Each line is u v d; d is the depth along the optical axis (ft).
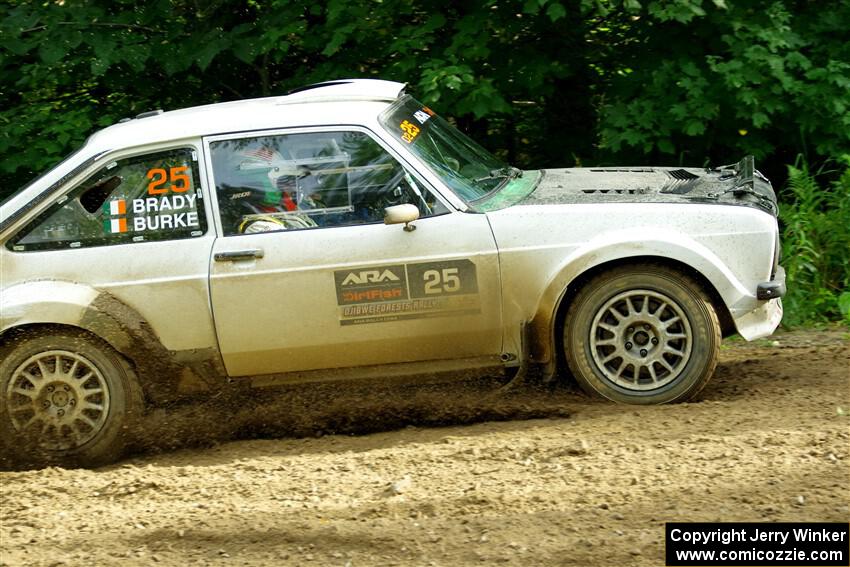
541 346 50.70
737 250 49.83
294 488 43.88
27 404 51.34
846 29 77.15
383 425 53.21
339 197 51.13
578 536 36.35
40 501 44.98
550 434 47.91
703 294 50.01
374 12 78.64
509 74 79.41
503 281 50.08
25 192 51.98
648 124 75.56
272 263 50.44
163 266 50.96
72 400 51.49
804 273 71.87
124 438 51.70
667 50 78.64
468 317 50.52
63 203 51.80
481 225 50.19
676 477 40.86
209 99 88.28
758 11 75.92
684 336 50.44
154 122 53.36
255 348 51.13
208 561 37.14
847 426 45.39
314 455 49.19
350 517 39.75
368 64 82.89
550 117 88.63
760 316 50.52
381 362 51.67
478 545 36.32
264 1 83.61
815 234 73.00
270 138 51.57
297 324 50.72
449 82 73.41
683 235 49.78
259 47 79.05
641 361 50.80
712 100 74.90
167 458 52.03
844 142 76.64
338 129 51.31
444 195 50.60
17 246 51.57
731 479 40.11
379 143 51.06
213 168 51.52
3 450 51.34
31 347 51.03
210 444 53.16
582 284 51.26
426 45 79.30
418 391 53.62
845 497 37.63
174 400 52.60
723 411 49.11
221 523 40.22
